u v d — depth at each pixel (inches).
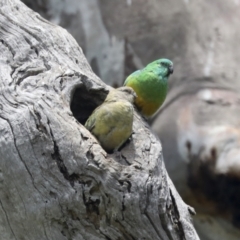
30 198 327.0
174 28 411.2
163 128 381.1
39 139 326.3
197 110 381.4
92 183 326.0
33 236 328.5
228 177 372.2
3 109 327.3
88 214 327.0
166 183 328.8
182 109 382.6
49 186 326.6
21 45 332.8
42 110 327.3
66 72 331.3
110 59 418.0
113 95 330.0
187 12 415.2
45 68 331.9
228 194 374.0
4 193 327.0
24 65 331.6
